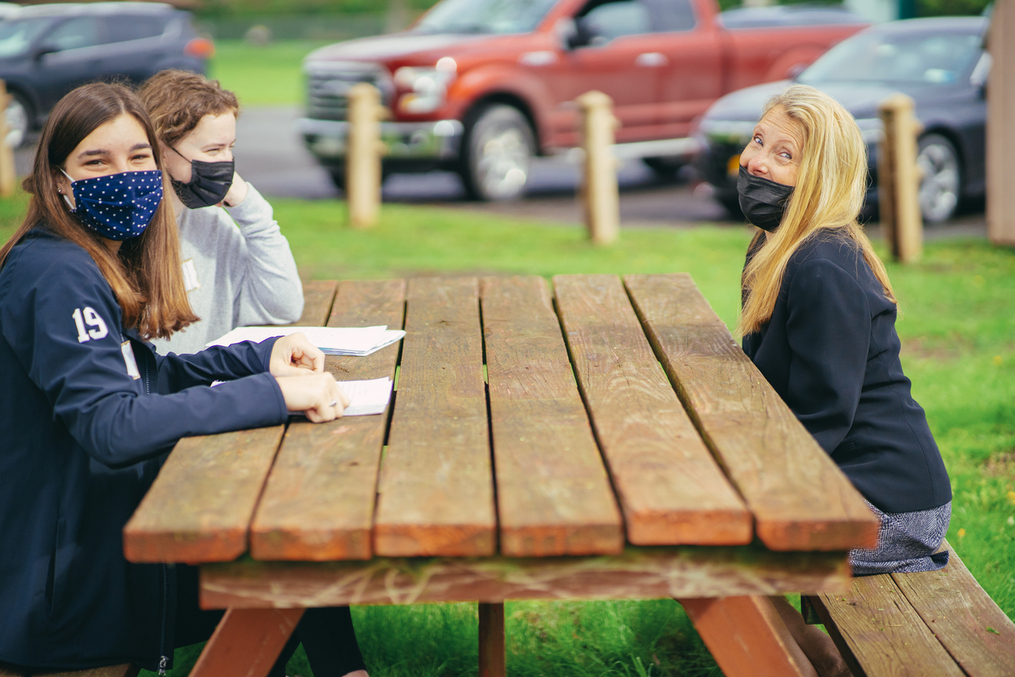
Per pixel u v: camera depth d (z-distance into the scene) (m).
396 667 2.68
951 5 25.23
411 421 1.98
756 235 2.73
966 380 4.59
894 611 2.08
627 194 10.98
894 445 2.22
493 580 1.60
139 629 2.00
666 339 2.56
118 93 2.03
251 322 2.86
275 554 1.53
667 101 10.38
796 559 1.59
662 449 1.80
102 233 2.04
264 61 38.09
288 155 13.87
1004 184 7.35
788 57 10.98
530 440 1.87
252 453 1.82
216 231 2.81
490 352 2.47
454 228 8.41
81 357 1.86
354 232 8.23
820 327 2.19
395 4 51.09
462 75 9.25
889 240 7.02
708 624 1.69
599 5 10.02
